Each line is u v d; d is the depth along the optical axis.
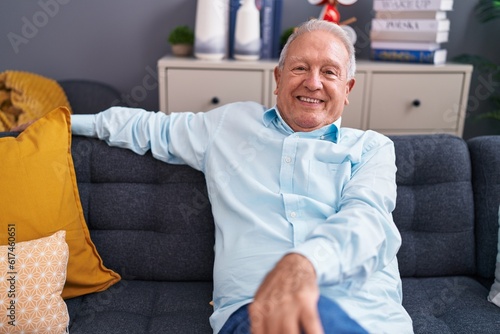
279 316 0.84
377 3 2.22
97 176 1.44
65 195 1.31
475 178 1.51
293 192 1.29
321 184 1.27
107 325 1.23
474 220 1.49
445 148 1.49
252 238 1.22
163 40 2.41
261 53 2.26
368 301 1.13
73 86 2.22
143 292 1.39
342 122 2.18
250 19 2.12
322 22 1.35
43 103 2.05
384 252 1.09
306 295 0.85
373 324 1.10
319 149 1.30
